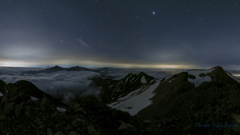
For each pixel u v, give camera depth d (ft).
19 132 22.20
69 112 29.43
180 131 27.71
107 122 29.43
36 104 29.50
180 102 73.97
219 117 25.71
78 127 23.89
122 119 33.50
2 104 28.09
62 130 22.72
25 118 24.70
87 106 34.30
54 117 26.04
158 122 33.06
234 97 31.94
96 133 23.80
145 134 27.02
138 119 36.76
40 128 22.79
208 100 47.19
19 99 29.63
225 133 21.84
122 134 25.88
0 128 23.11
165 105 91.66
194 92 74.95
